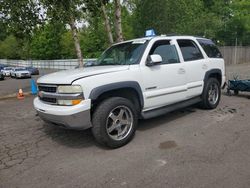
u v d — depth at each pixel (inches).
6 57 2876.5
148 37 228.7
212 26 1105.4
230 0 1443.2
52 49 2160.4
